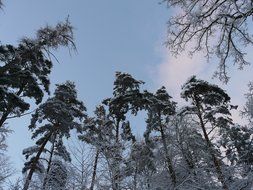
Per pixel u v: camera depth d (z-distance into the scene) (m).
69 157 23.12
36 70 19.30
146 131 21.09
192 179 14.09
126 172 11.60
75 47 11.43
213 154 17.89
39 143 24.86
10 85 17.64
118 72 22.66
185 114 20.84
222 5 7.48
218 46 8.23
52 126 24.19
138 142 12.66
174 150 18.12
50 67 20.52
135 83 21.80
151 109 22.05
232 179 16.41
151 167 12.29
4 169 16.56
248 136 22.86
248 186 15.80
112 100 19.77
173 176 14.13
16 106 17.45
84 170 11.64
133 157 11.91
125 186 11.21
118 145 11.85
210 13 7.55
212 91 21.62
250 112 19.19
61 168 12.90
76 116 25.17
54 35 11.23
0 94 16.12
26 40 11.29
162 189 11.82
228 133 22.64
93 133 12.63
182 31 8.41
